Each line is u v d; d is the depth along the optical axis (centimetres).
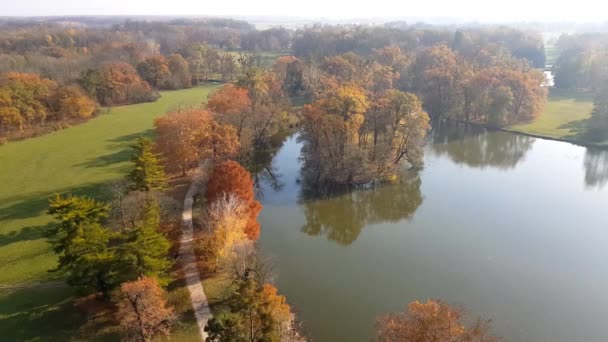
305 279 5844
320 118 8606
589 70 16875
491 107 12619
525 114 13250
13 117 11062
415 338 3391
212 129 8375
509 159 10488
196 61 18188
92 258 4472
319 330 4859
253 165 9856
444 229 7250
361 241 6919
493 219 7538
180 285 5262
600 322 5066
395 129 8944
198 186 8075
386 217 7775
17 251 6094
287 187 8881
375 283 5769
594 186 8881
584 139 11469
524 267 6134
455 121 13412
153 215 5569
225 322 3484
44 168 9206
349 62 15125
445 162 10331
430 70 13750
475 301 5412
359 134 9156
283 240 6900
